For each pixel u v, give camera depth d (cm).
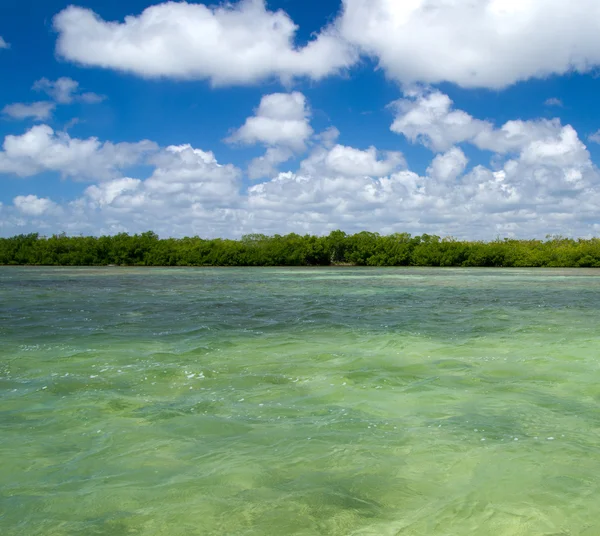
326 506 499
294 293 3150
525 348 1306
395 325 1714
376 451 631
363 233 10331
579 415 771
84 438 678
